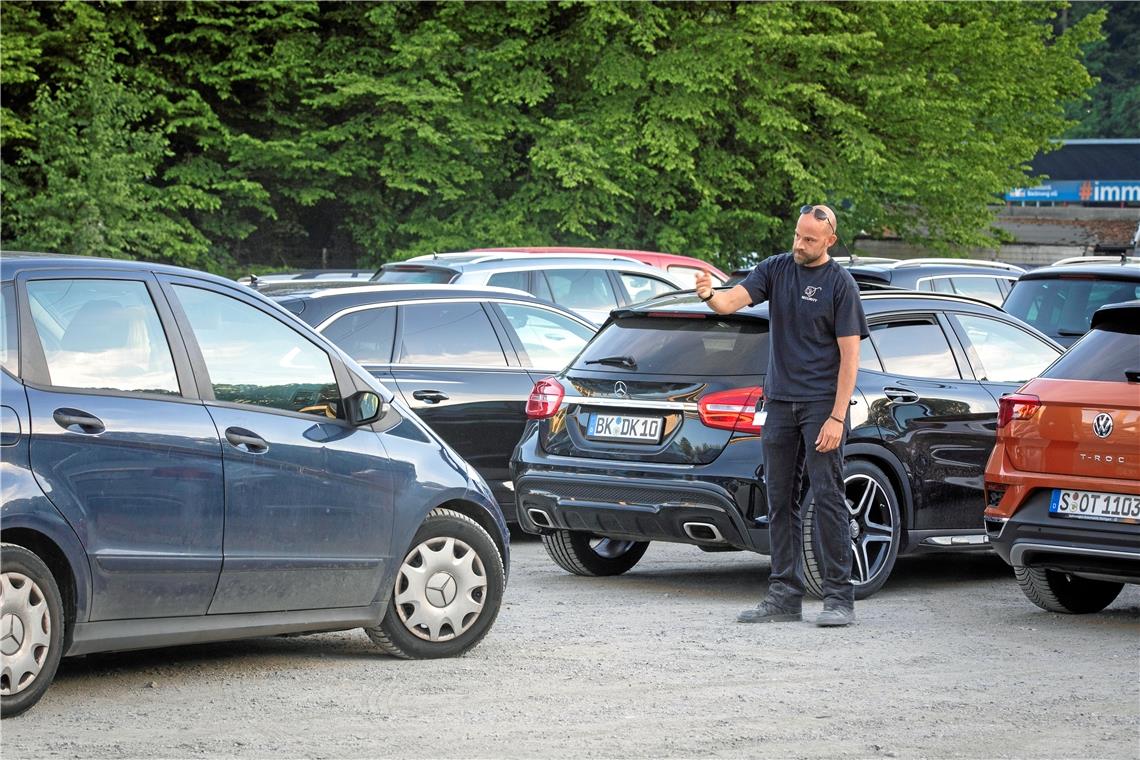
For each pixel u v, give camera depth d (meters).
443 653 11.34
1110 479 12.44
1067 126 64.38
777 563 13.06
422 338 17.12
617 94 51.81
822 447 12.72
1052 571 13.56
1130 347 12.79
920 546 14.77
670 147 50.12
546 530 14.96
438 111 50.44
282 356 10.65
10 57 47.97
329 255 57.38
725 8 54.00
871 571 14.38
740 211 53.06
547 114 54.09
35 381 9.23
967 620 13.30
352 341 16.66
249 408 10.31
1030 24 61.62
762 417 13.46
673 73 50.66
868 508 14.34
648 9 51.91
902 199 58.22
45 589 9.09
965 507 14.98
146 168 48.62
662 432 13.85
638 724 9.34
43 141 48.03
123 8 51.31
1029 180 63.38
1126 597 14.96
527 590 14.75
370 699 9.95
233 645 11.84
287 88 53.47
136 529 9.55
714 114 52.81
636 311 14.63
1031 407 12.92
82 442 9.30
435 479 11.33
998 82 58.22
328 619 10.77
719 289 13.45
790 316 12.83
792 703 9.93
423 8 53.47
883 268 27.16
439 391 16.95
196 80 53.47
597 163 50.03
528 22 51.56
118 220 47.88
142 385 9.77
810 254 12.72
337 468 10.69
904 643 12.12
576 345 18.42
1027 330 16.14
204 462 9.91
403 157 51.84
